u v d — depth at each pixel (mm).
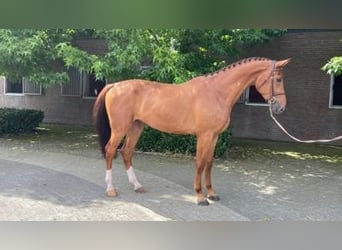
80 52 6555
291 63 9625
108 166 4641
